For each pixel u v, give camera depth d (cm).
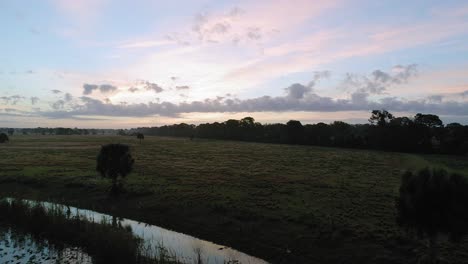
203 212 2392
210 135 17925
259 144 12194
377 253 1650
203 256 1678
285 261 1627
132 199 2788
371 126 10450
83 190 3106
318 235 1895
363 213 2339
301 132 12375
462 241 1744
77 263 1544
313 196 2914
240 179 3772
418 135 9188
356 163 5834
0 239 1830
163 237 1958
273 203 2611
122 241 1628
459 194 1316
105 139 15150
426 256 1509
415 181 1410
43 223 1948
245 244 1834
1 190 3161
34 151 7512
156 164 5188
